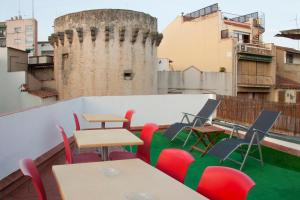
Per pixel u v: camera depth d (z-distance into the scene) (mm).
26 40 46656
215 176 2420
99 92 20203
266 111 7363
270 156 7383
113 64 20094
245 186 2160
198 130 7695
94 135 4621
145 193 2174
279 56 32312
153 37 21156
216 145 6711
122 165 2895
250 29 31953
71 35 20469
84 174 2602
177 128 8766
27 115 6246
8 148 5402
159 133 10539
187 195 2168
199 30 30734
